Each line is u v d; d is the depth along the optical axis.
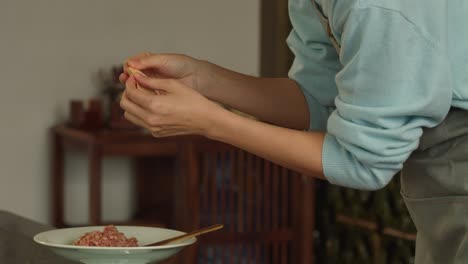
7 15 4.30
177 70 1.92
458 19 1.52
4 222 2.18
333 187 4.46
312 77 1.95
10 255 1.84
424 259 1.80
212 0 4.68
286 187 3.93
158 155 4.37
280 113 1.98
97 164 3.92
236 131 1.59
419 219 1.77
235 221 3.87
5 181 4.36
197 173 3.81
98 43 4.48
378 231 4.06
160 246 1.57
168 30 4.61
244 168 3.86
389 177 1.55
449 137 1.63
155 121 1.59
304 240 3.95
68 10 4.42
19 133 4.37
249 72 4.76
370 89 1.49
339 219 4.41
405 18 1.45
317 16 1.83
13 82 4.34
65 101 4.44
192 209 3.80
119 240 1.63
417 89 1.48
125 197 4.64
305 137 1.59
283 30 4.66
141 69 1.88
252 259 3.92
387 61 1.46
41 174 4.42
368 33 1.46
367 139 1.49
